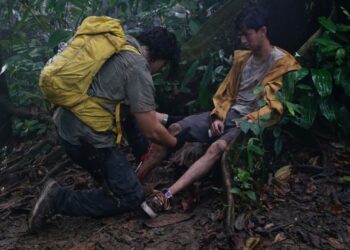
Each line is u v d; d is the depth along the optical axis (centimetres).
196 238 307
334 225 310
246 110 368
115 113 317
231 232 299
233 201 315
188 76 425
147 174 363
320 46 386
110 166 324
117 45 309
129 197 327
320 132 400
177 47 333
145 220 332
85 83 306
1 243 334
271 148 383
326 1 413
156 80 441
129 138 389
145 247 306
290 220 316
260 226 312
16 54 588
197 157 380
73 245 318
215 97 383
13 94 554
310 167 365
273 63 360
